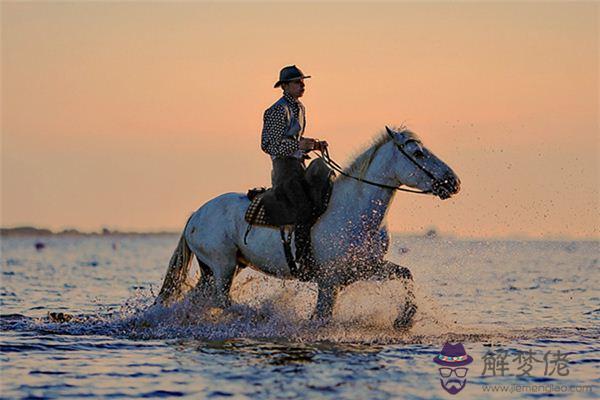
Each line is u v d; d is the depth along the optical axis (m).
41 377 12.05
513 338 15.38
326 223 14.66
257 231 15.43
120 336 15.58
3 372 12.37
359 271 14.55
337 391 11.21
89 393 11.16
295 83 15.19
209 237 16.11
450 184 14.16
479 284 28.97
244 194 16.34
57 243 131.00
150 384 11.62
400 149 14.35
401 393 11.16
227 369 12.49
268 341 14.88
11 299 24.47
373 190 14.49
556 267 42.94
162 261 57.94
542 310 20.69
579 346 14.59
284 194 14.99
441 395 11.13
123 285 31.09
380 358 13.25
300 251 14.78
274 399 10.84
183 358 13.34
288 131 15.12
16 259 59.88
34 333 15.96
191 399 10.86
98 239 181.38
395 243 18.95
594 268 41.78
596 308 21.23
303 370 12.40
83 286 30.34
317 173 14.88
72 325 16.91
